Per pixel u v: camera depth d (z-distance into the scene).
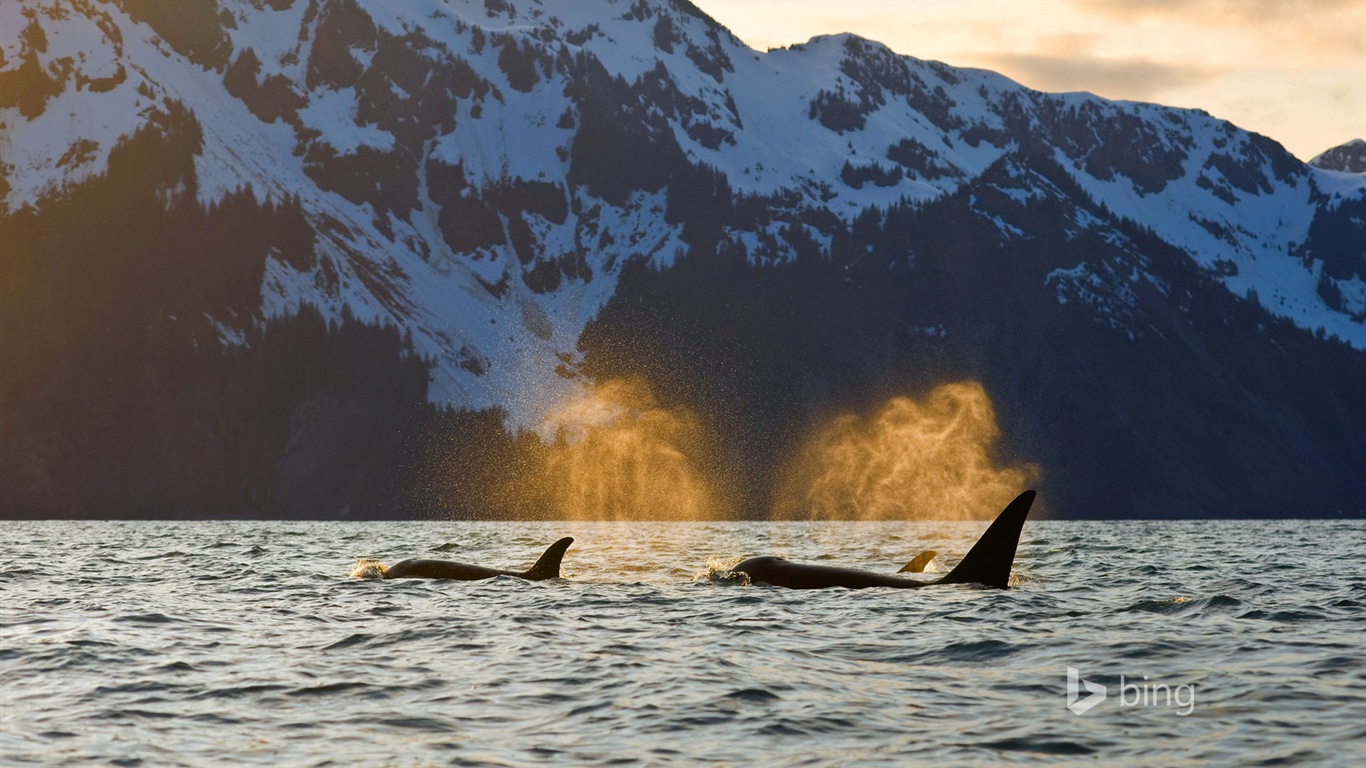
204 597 86.38
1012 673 52.78
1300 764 37.91
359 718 44.97
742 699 47.44
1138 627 66.06
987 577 86.00
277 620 71.25
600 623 68.94
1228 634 63.41
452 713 45.66
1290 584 101.56
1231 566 133.75
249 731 43.12
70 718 44.84
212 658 57.19
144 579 106.25
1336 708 45.09
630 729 43.12
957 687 49.81
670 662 55.41
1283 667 53.34
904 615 71.06
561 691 49.28
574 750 40.53
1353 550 189.62
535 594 84.81
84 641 62.16
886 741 41.38
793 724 43.62
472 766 38.75
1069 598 81.62
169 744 41.31
